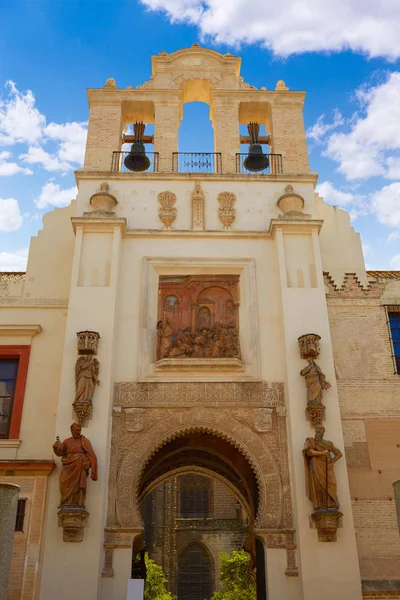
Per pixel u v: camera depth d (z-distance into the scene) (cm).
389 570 1541
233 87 2284
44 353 1864
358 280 1972
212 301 1877
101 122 2184
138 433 1645
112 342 1717
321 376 1662
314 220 1919
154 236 1931
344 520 1504
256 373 1720
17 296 1972
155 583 3553
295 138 2184
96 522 1478
